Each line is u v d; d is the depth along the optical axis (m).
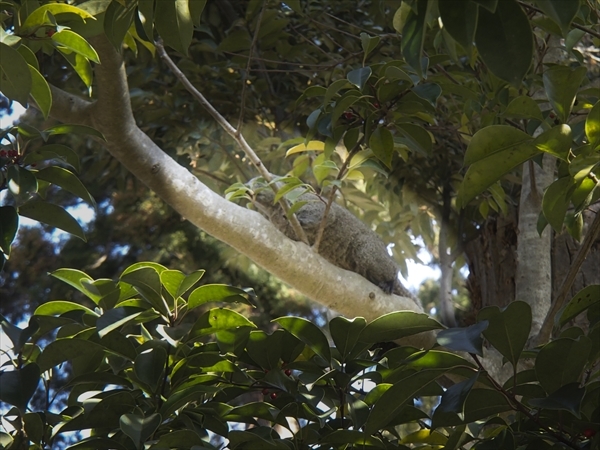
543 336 4.14
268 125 7.76
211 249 10.32
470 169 3.01
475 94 4.83
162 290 3.40
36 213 3.52
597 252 5.91
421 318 3.29
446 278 6.46
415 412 3.37
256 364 3.58
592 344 3.17
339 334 3.38
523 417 3.28
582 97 5.23
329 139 4.37
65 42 3.46
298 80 7.77
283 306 10.52
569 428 3.14
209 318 3.33
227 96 7.45
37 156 3.53
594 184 3.14
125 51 7.56
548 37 5.27
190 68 7.13
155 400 3.34
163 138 7.61
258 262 4.59
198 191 4.47
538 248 5.30
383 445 3.31
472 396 3.08
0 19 3.62
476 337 2.88
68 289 10.73
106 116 4.31
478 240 6.69
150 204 10.59
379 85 4.07
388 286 5.54
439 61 4.52
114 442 3.21
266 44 7.30
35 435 3.29
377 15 7.75
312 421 3.47
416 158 7.31
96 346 3.33
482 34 2.29
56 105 4.39
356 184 8.41
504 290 6.25
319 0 7.84
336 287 4.66
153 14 3.36
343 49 7.51
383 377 3.48
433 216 8.07
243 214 4.54
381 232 8.30
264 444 3.15
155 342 3.39
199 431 3.44
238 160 7.83
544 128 4.41
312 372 3.49
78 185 3.58
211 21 7.64
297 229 4.73
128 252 10.73
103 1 3.89
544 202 3.23
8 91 3.17
